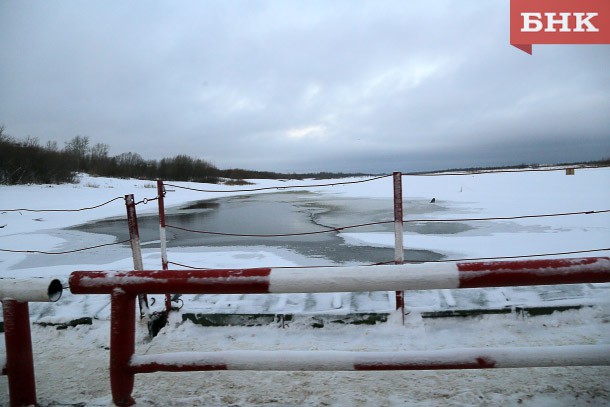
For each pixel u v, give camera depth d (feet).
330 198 84.28
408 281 6.59
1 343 12.87
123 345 7.35
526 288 14.60
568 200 50.37
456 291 14.61
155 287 7.11
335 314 12.95
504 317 12.78
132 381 7.64
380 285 6.64
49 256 27.48
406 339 12.01
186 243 32.68
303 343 12.14
